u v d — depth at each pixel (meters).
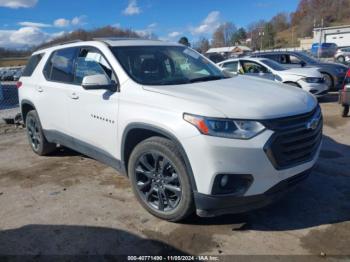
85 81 3.77
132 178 3.74
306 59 12.47
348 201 3.91
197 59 4.70
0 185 4.69
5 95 18.66
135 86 3.72
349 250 3.05
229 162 2.98
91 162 5.43
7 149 6.43
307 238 3.24
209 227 3.45
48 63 5.29
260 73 10.43
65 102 4.68
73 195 4.26
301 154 3.29
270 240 3.22
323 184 4.35
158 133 3.41
